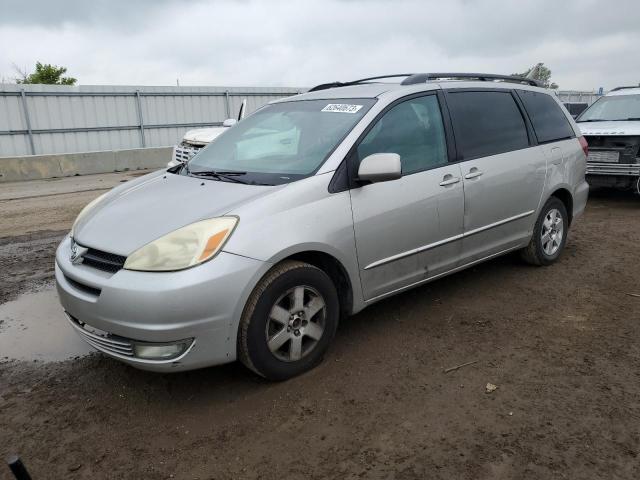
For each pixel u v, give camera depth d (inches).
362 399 120.9
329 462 100.7
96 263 122.4
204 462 102.2
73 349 151.9
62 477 99.4
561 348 142.1
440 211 155.6
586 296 178.2
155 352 111.7
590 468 96.6
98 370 138.7
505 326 156.6
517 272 203.5
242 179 139.2
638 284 188.5
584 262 215.0
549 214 203.8
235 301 114.5
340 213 132.4
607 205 340.5
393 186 144.4
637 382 124.3
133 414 118.6
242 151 159.5
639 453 100.0
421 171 152.8
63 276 129.7
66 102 738.2
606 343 144.2
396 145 149.6
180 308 109.0
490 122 178.7
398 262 148.4
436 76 170.6
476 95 178.2
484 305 172.4
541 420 111.0
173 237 115.3
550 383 125.0
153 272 111.3
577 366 132.4
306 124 154.5
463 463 99.0
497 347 143.7
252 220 119.3
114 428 113.7
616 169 321.7
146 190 148.7
